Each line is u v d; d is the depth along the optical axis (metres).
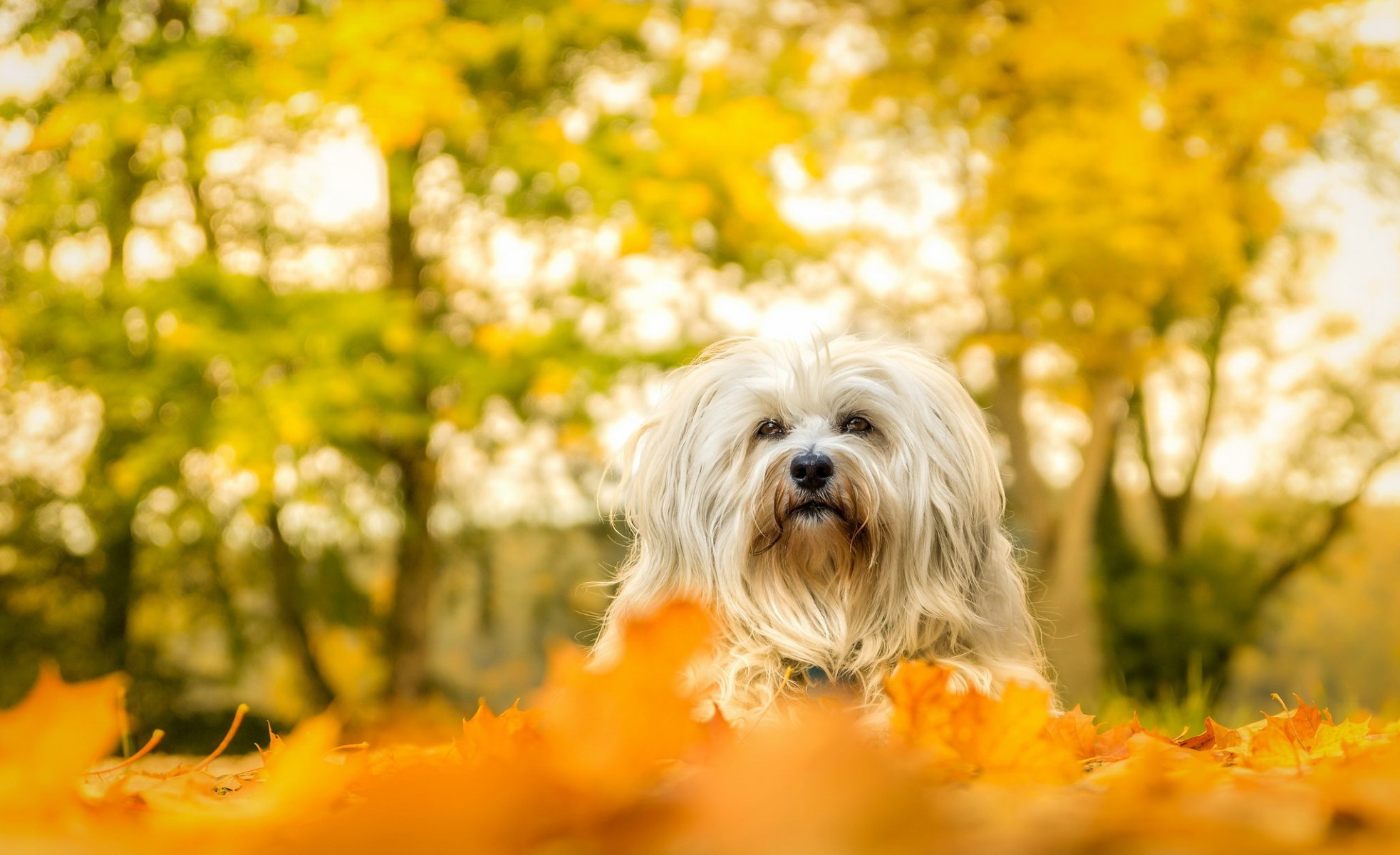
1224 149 12.07
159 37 10.79
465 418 10.47
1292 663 20.19
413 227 12.22
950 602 3.23
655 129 10.37
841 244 13.42
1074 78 11.41
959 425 3.42
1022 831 0.78
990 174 11.90
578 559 14.81
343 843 0.74
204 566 14.87
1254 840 0.78
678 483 3.42
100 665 14.27
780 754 0.75
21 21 11.16
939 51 12.12
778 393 3.42
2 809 1.01
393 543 13.95
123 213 11.77
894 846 0.71
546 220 11.23
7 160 11.66
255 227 12.26
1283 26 11.78
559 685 0.89
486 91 11.32
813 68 12.30
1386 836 0.82
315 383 9.40
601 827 0.77
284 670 16.81
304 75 9.48
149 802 1.29
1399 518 19.28
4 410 12.85
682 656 0.88
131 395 10.28
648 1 11.77
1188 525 20.11
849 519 3.19
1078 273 11.52
